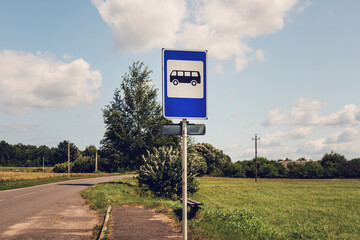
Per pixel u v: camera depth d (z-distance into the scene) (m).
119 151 32.69
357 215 16.69
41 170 113.12
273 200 24.16
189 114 4.34
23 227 9.58
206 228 8.60
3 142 175.38
